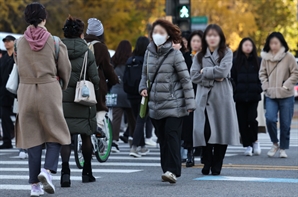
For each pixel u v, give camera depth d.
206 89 20.12
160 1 85.44
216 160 20.38
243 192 16.52
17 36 56.97
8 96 30.28
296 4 96.69
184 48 23.75
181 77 18.08
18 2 71.06
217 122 19.98
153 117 18.34
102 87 21.55
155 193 16.41
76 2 78.44
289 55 26.02
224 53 20.17
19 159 26.14
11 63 29.70
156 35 17.98
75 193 16.50
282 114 26.14
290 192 16.53
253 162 24.53
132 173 21.16
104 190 17.00
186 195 16.03
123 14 80.31
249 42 26.84
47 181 15.37
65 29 18.02
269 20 95.38
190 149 23.12
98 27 21.69
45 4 74.94
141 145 27.09
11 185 18.20
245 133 27.22
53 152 15.82
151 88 18.34
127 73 27.42
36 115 15.80
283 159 25.72
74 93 17.77
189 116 22.92
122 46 29.44
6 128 30.83
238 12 85.88
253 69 26.95
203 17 44.62
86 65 17.84
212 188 17.28
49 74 15.80
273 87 25.95
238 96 26.84
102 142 24.23
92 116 18.17
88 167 18.73
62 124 15.91
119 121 28.80
